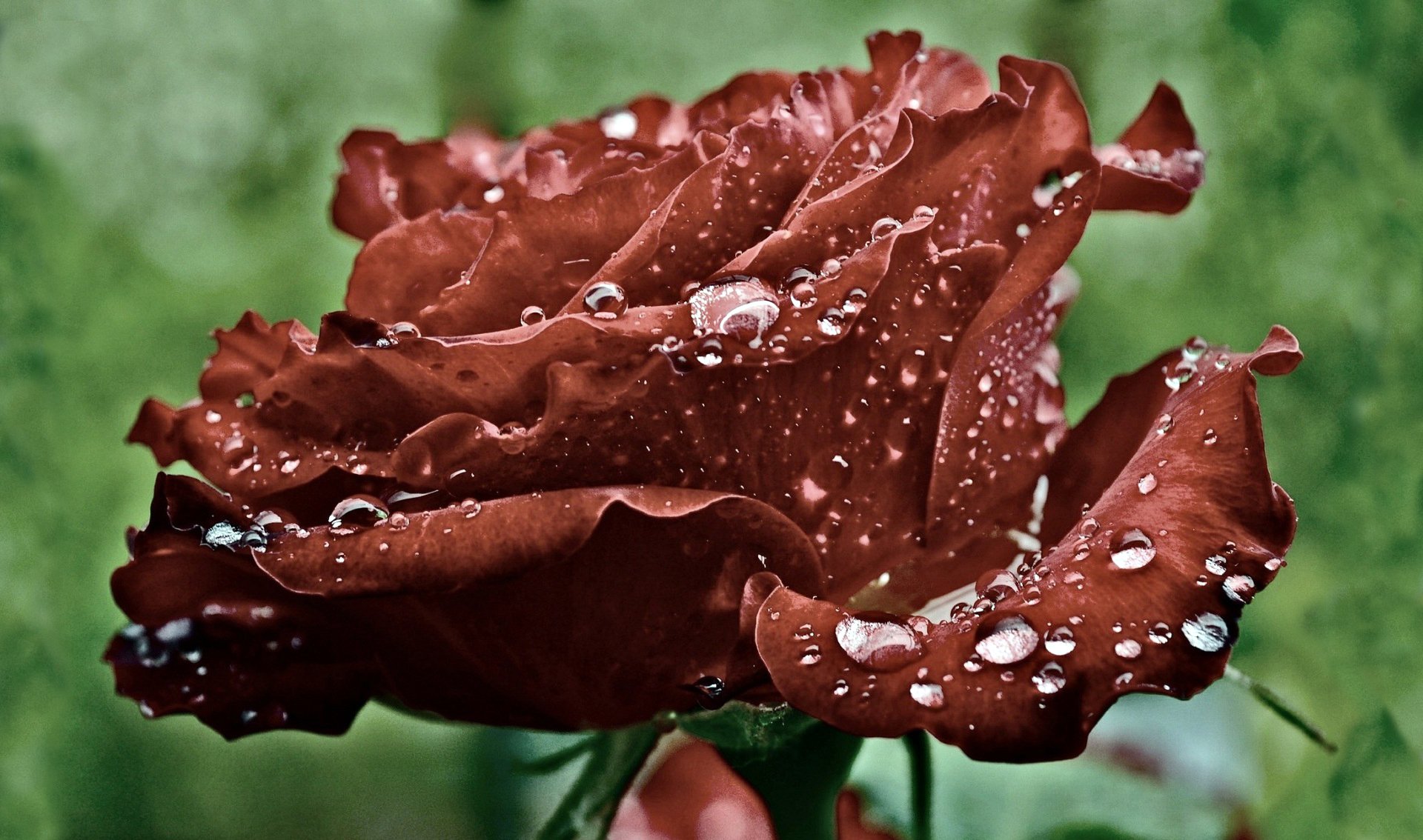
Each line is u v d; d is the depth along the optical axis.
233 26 0.59
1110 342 0.52
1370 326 0.42
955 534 0.33
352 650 0.33
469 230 0.34
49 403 0.54
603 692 0.33
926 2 0.58
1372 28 0.42
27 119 0.56
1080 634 0.31
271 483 0.33
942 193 0.33
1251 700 0.42
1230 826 0.41
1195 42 0.50
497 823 0.46
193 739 0.58
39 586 0.53
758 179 0.33
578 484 0.32
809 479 0.32
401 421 0.33
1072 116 0.33
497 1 0.49
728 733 0.33
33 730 0.52
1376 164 0.42
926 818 0.35
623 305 0.32
